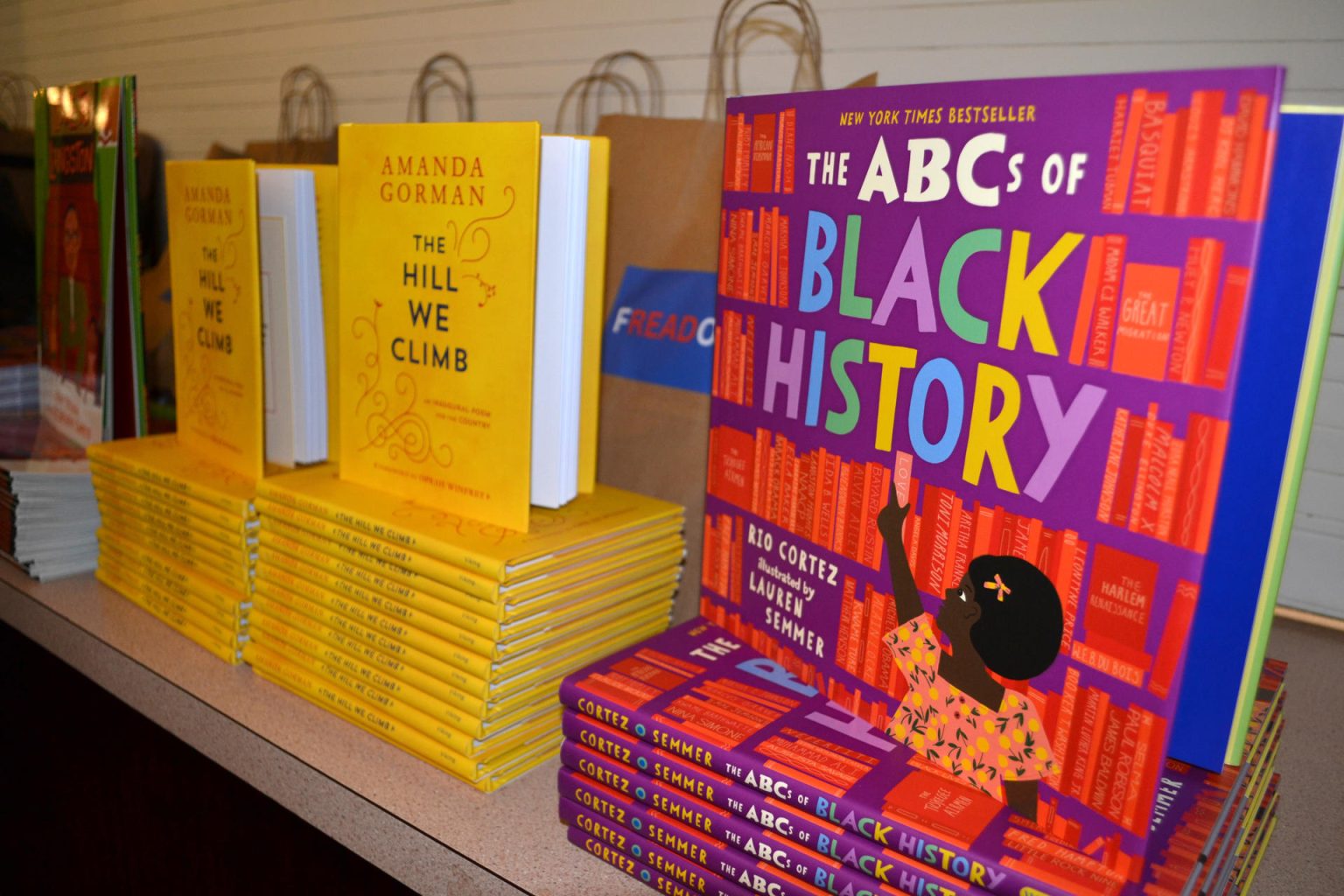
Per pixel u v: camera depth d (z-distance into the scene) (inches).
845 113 27.8
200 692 40.6
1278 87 18.7
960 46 52.7
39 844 61.1
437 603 34.1
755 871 26.5
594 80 69.2
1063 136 22.2
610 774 29.6
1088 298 22.3
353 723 38.3
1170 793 27.0
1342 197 22.6
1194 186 20.1
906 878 23.9
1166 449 21.2
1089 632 23.1
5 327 85.9
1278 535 24.8
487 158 34.5
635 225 48.4
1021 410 24.0
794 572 32.1
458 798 33.7
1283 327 23.9
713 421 35.7
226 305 45.2
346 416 41.7
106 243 55.6
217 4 100.8
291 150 84.0
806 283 30.2
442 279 36.7
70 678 53.6
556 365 36.4
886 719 28.5
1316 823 32.7
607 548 36.9
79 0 119.8
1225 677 26.2
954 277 25.3
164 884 50.3
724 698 30.4
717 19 62.0
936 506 26.5
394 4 82.4
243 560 42.6
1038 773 24.4
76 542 53.9
